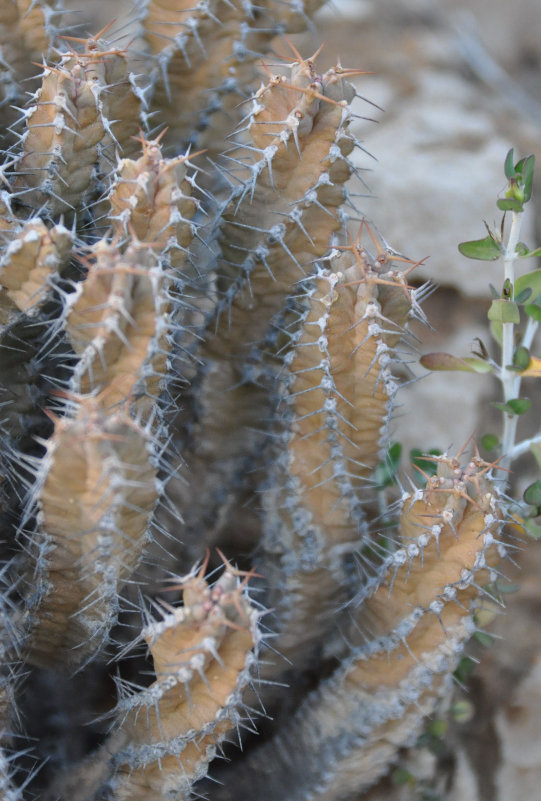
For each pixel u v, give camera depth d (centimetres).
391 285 65
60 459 58
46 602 62
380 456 67
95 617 62
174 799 62
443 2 121
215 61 72
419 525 63
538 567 77
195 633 59
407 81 102
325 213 67
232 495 72
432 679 65
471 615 64
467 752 73
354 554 68
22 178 66
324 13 108
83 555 60
